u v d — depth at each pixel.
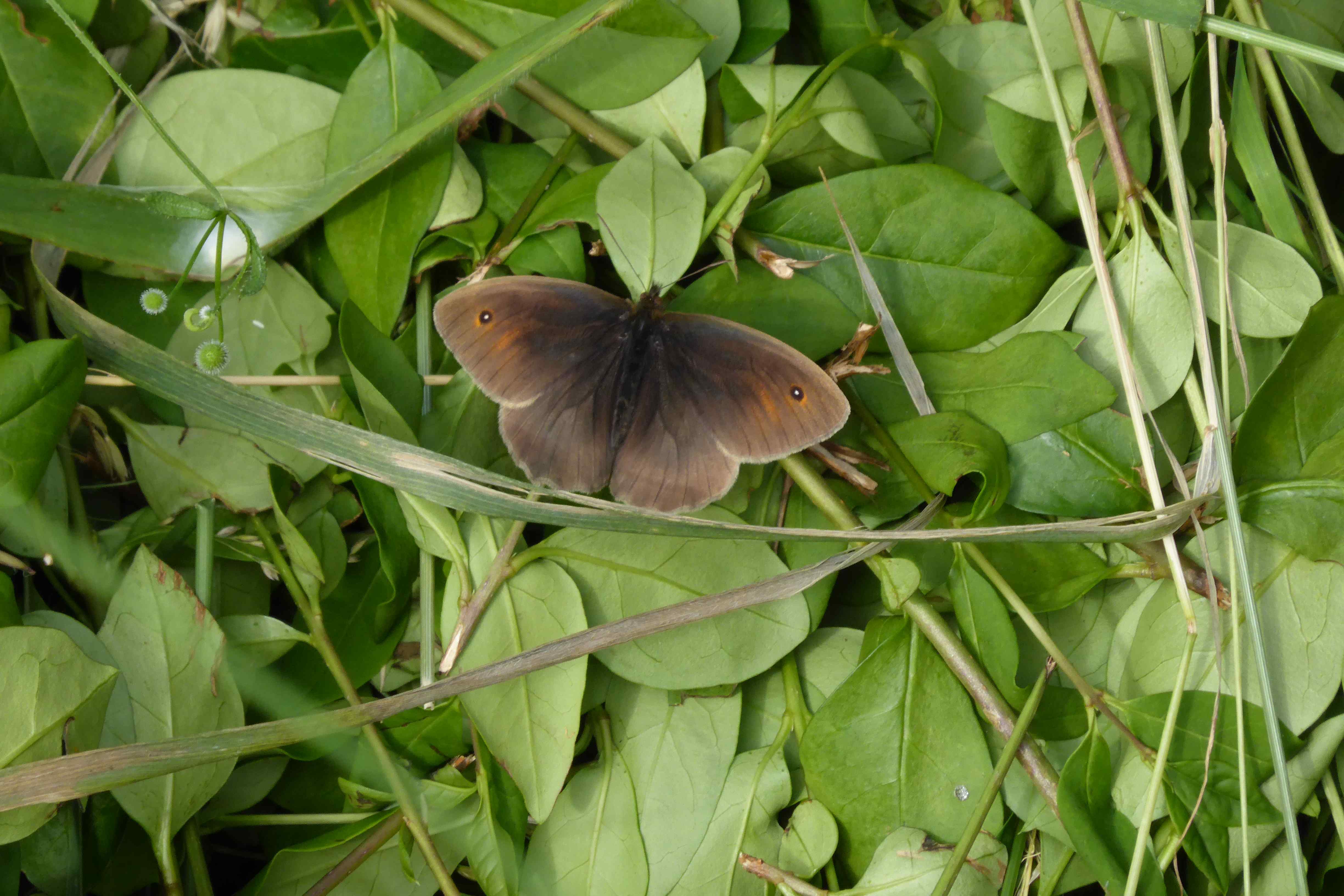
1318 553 0.58
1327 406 0.58
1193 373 0.58
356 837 0.58
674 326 0.58
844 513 0.58
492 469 0.58
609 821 0.58
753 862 0.58
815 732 0.58
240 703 0.57
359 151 0.58
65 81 0.58
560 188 0.58
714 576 0.58
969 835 0.57
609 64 0.58
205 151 0.58
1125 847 0.58
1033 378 0.58
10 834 0.56
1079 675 0.58
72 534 0.58
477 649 0.58
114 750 0.56
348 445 0.57
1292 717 0.58
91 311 0.58
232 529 0.58
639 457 0.58
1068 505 0.58
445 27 0.58
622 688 0.58
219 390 0.57
